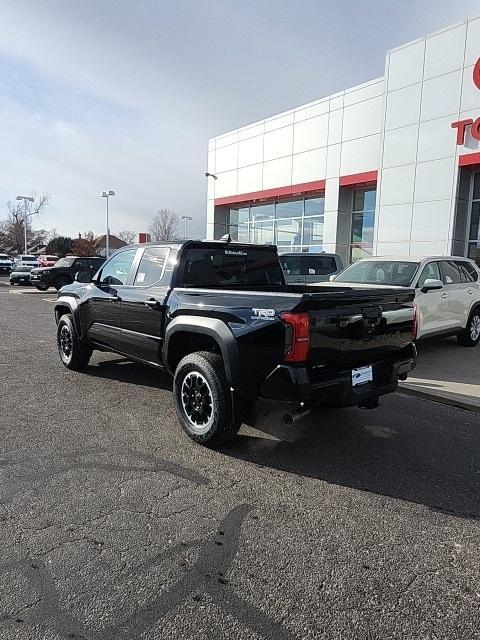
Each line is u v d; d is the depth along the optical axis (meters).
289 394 3.70
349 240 19.05
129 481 3.64
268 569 2.64
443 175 14.32
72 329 6.88
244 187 22.81
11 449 4.19
